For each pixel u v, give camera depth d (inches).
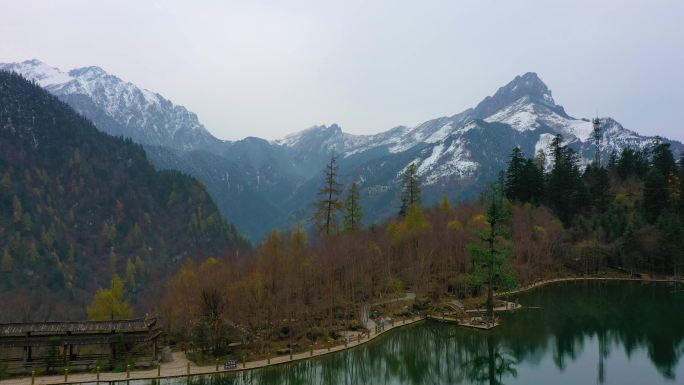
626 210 5925.2
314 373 2551.7
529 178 6220.5
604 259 5467.5
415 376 2539.4
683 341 2994.6
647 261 5305.1
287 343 2765.7
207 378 2315.5
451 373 2566.4
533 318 3531.0
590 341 3014.3
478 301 3828.7
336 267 3459.6
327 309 3245.6
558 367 2581.2
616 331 3218.5
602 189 6254.9
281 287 3078.2
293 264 3385.8
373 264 3870.6
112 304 3297.2
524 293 4421.8
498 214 3363.7
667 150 6756.9
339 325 3127.5
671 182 6289.4
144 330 2410.2
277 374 2455.7
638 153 7465.6
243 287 3026.6
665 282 5009.8
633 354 2765.7
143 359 2432.3
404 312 3486.7
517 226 4987.7
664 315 3634.4
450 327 3284.9
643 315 3634.4
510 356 2778.1
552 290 4586.6
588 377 2420.0
